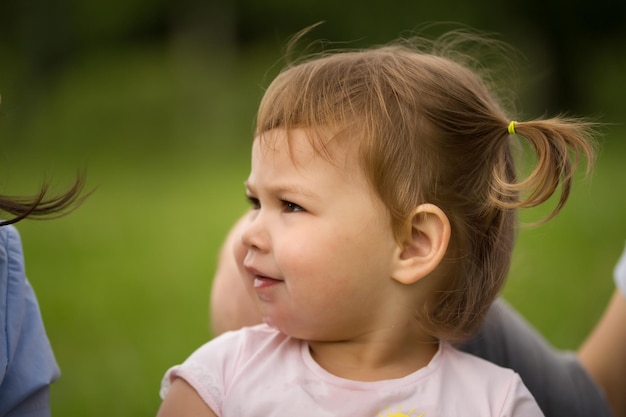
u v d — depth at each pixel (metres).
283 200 1.91
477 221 1.99
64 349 4.42
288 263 1.87
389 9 24.06
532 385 2.58
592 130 2.13
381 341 1.95
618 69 21.47
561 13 22.12
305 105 1.91
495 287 2.03
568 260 6.02
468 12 23.02
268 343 1.99
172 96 19.69
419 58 2.07
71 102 19.98
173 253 7.31
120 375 3.98
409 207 1.89
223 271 2.46
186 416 1.90
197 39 24.52
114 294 5.76
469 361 2.00
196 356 1.98
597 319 4.51
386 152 1.88
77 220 9.08
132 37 25.47
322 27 24.69
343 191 1.87
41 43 23.73
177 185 12.16
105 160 15.80
